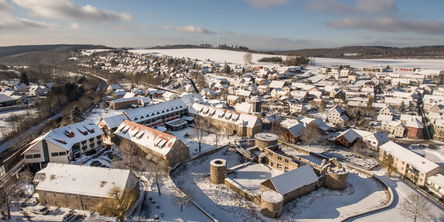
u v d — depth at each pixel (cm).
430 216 6112
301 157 9338
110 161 8531
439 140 12131
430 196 7225
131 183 6088
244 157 9150
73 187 5906
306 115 15312
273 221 5988
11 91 17225
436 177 7581
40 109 14000
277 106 16988
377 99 18938
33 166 7838
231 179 7719
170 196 6638
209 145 10212
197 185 7450
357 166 8806
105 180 5931
